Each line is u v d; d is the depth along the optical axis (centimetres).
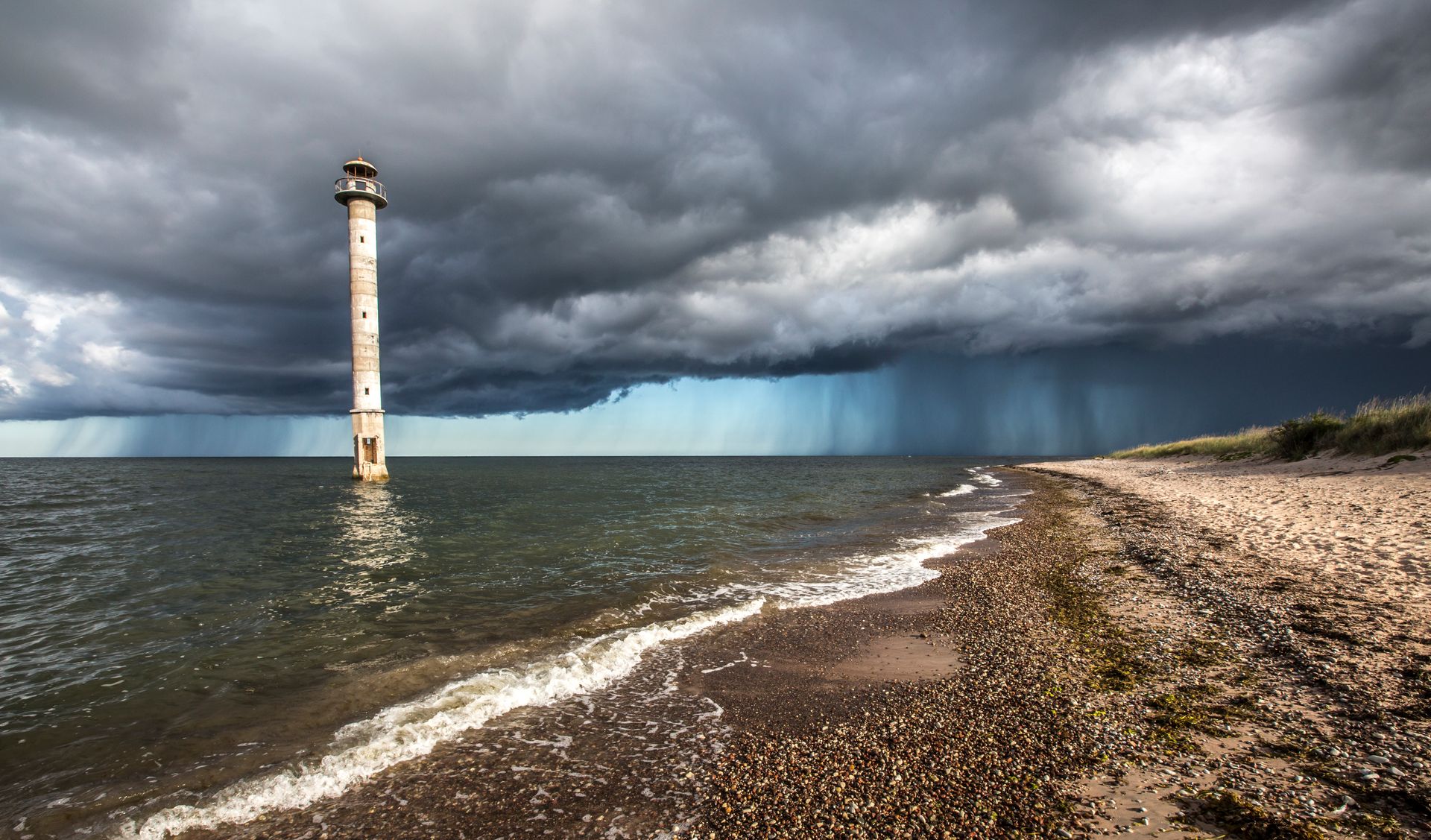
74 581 1631
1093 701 652
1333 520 1447
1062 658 803
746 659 903
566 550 1981
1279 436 3203
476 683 826
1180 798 455
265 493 5150
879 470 9225
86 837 514
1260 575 1070
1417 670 628
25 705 798
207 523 3000
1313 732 537
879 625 1058
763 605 1212
